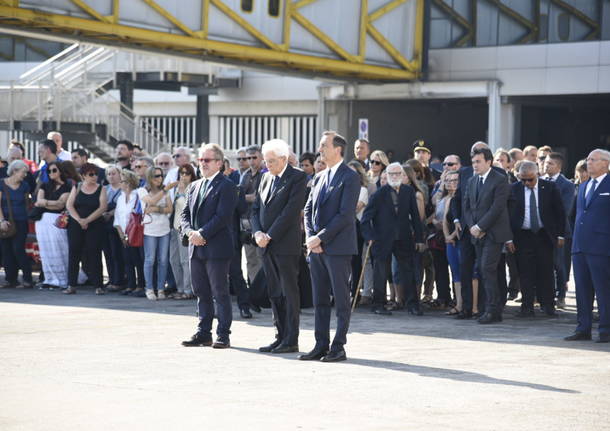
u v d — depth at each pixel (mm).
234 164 38375
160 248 17250
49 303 16750
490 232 14758
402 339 13156
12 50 49156
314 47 35062
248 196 16438
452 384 9867
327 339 11453
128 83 37844
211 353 11805
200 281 12336
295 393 9344
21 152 20281
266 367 10812
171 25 30094
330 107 41750
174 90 41625
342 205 11188
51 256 18812
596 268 12938
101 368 10680
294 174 11727
